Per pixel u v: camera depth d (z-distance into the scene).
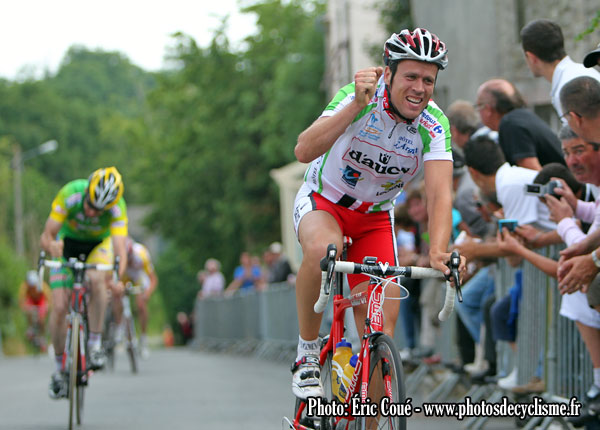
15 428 18.69
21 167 130.50
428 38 11.09
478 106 18.52
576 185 15.81
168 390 26.64
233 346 51.19
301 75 78.12
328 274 10.53
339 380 11.68
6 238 106.38
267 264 46.75
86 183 21.06
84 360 19.34
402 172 11.95
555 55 16.53
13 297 75.50
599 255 13.30
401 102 11.19
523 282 16.72
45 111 189.75
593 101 13.51
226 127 95.56
